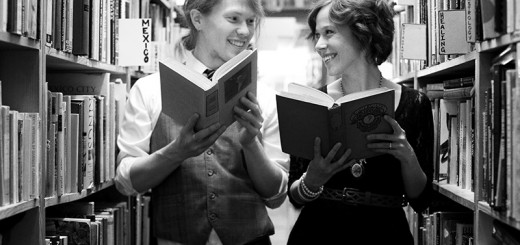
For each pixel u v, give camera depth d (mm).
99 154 2260
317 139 1654
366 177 1854
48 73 2395
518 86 1369
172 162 1639
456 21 1854
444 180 2312
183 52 1943
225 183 1731
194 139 1554
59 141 1920
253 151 1676
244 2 1732
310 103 1574
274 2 5848
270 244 1858
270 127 1853
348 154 1671
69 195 1992
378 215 1854
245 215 1735
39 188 1747
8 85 1734
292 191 1938
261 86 1900
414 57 2379
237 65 1458
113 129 2453
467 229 2107
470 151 2047
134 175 1700
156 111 1765
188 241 1708
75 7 2025
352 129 1614
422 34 2363
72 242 2082
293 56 6449
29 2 1628
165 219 1738
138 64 2479
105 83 2363
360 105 1559
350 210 1855
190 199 1719
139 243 3016
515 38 1403
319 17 1883
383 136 1644
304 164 2004
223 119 1552
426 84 2734
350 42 1852
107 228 2342
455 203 2580
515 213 1383
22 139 1628
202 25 1768
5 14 1494
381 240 1839
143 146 1760
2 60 1736
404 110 1892
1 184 1507
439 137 2348
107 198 2764
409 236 1903
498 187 1470
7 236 1739
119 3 2557
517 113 1373
